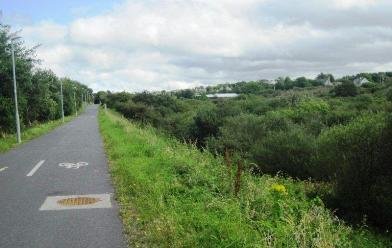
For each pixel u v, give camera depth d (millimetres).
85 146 21125
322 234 6402
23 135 27547
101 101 124562
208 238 6078
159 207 7867
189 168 11484
